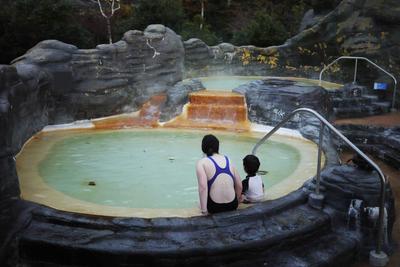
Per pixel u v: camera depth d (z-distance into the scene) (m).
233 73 13.72
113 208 4.51
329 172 4.86
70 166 6.25
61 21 11.31
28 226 3.99
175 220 4.01
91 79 8.67
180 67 10.60
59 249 3.70
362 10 11.86
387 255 4.41
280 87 9.26
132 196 5.16
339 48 12.30
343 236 4.42
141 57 9.51
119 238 3.80
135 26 14.77
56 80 8.15
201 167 4.23
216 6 23.19
